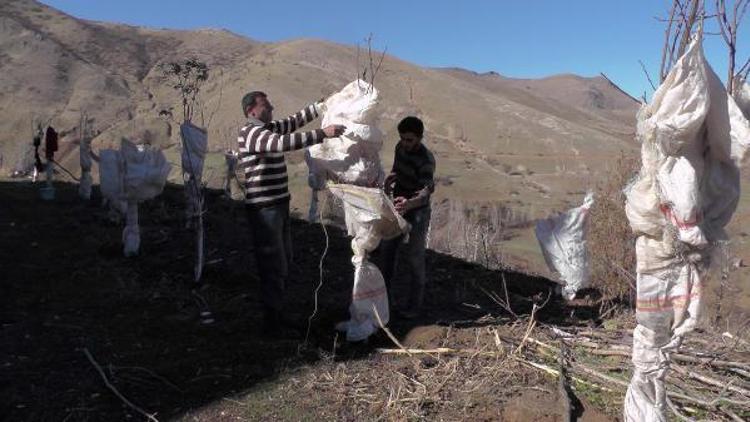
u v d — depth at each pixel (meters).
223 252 8.30
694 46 2.72
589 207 6.70
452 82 116.19
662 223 2.96
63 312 5.99
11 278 7.10
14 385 4.37
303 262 7.76
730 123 2.84
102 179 10.52
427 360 4.70
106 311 6.04
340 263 7.77
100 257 8.09
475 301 6.47
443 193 48.19
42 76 108.50
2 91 100.69
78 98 103.31
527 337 4.98
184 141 7.52
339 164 4.94
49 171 13.92
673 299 3.05
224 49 147.38
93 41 136.75
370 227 4.93
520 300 6.58
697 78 2.73
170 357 4.90
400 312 5.81
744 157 2.86
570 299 6.65
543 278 7.89
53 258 8.08
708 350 4.79
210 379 4.50
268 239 5.11
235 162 12.69
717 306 7.04
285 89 104.88
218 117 52.09
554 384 4.26
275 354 4.92
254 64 122.69
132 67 127.50
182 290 6.68
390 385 4.34
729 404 3.95
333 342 5.19
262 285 5.26
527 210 41.28
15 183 17.16
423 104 100.81
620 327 5.42
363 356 4.89
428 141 88.12
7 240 9.13
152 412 4.05
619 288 7.52
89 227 10.13
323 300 6.30
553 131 95.38
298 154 45.62
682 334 3.06
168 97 109.56
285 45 139.00
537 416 3.83
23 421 3.89
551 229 6.71
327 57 133.12
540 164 70.44
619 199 9.02
